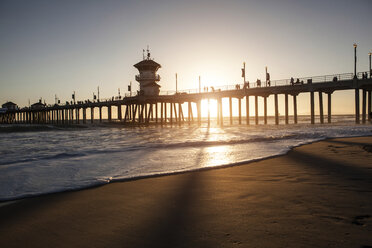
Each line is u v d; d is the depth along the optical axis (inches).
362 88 1419.8
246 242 130.0
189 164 383.2
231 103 1959.9
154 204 201.0
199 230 148.0
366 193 213.0
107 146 659.4
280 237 133.7
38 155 507.8
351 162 364.8
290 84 1519.4
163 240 137.0
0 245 136.0
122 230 152.1
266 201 198.4
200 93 1889.8
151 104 2331.4
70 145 749.3
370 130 1042.7
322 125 1546.5
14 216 179.0
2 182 277.1
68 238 143.3
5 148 703.7
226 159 424.8
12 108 4394.7
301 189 230.8
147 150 555.5
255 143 665.0
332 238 130.1
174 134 1191.6
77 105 3056.1
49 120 3826.3
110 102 2591.0
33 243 138.3
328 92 1537.9
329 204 185.0
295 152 482.6
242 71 1713.8
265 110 1841.8
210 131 1390.3
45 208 195.5
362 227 143.2
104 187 257.1
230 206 189.8
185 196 221.5
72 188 252.2
